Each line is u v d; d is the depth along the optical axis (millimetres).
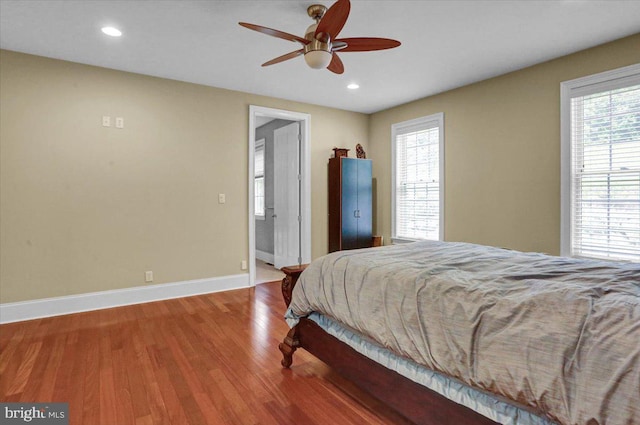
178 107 4105
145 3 2477
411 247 2645
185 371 2371
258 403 2016
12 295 3291
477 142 4164
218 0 2445
